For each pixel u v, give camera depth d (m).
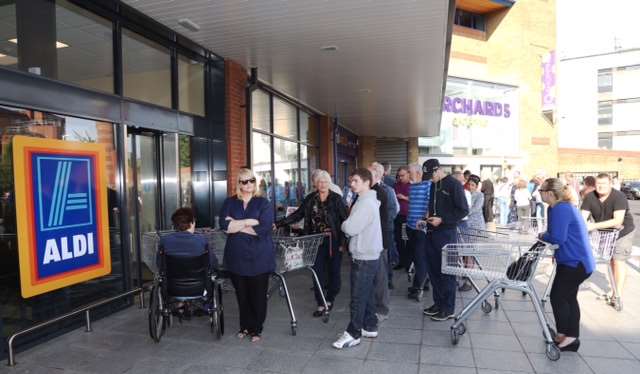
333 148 13.62
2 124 3.89
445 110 24.75
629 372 3.59
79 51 4.67
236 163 7.11
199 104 6.82
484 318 4.98
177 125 6.13
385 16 5.30
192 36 5.90
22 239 4.01
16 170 3.97
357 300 4.11
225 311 5.35
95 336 4.43
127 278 5.20
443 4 4.94
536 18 27.19
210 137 6.90
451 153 24.92
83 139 4.66
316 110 12.24
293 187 10.80
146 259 4.65
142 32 5.54
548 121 27.73
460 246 4.30
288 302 4.54
